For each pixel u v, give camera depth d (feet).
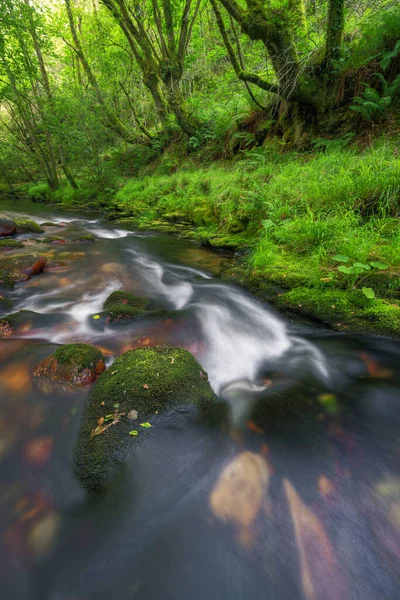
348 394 7.72
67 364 8.17
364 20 24.26
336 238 13.82
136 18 43.09
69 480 5.67
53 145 55.11
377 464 5.82
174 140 49.44
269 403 7.49
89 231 30.60
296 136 27.27
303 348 10.14
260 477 5.62
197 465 5.86
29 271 17.12
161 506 5.23
